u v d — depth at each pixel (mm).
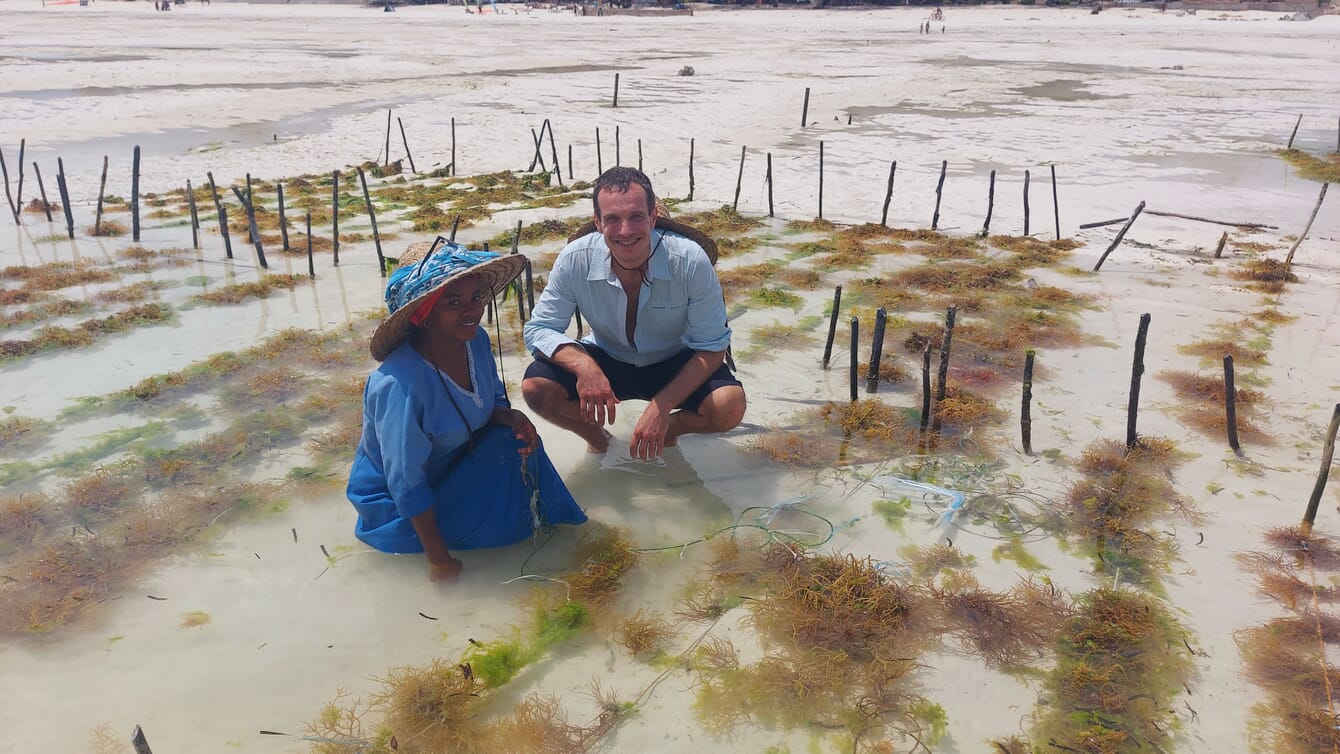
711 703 2893
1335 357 5742
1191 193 11008
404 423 3246
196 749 2680
